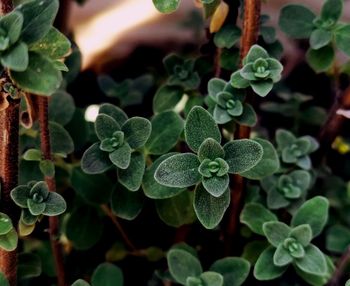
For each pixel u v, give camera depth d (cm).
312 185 31
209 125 24
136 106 34
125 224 31
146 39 42
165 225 31
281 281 29
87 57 41
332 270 27
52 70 21
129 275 32
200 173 23
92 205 30
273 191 29
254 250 28
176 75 29
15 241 24
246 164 24
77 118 29
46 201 24
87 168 25
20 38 21
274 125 34
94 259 31
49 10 22
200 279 26
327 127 31
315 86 36
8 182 24
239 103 26
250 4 25
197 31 39
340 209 32
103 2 43
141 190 27
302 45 38
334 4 28
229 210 28
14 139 23
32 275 27
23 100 26
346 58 36
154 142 27
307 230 26
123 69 41
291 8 29
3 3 22
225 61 28
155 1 24
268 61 25
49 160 25
